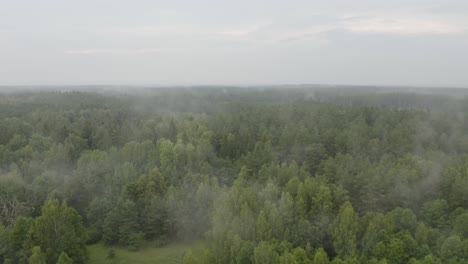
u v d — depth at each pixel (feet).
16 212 228.43
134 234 227.81
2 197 238.07
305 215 199.62
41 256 168.14
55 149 314.14
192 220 232.32
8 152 307.37
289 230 185.06
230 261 167.63
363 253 167.94
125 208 231.30
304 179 246.88
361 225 182.91
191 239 233.76
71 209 201.46
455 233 179.11
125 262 212.43
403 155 302.25
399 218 189.78
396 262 164.35
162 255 219.61
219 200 215.72
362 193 233.14
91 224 240.12
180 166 286.25
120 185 255.29
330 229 183.01
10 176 254.68
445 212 207.92
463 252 160.76
